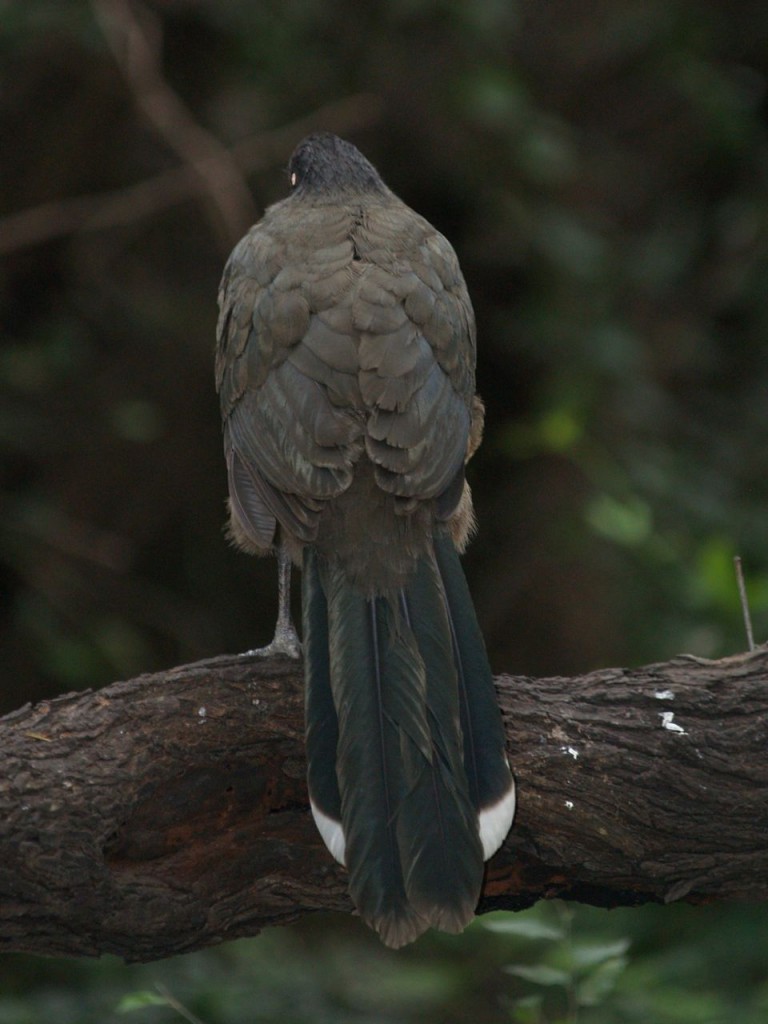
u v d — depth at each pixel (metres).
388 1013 11.86
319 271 7.13
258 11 13.95
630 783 6.21
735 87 15.71
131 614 15.70
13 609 15.30
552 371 15.00
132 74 12.80
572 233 14.32
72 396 15.27
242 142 15.09
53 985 11.46
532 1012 7.65
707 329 16.38
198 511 16.83
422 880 5.55
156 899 5.96
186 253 15.73
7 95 14.73
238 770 6.23
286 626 7.12
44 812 5.78
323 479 6.50
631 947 11.01
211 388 16.05
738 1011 9.83
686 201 16.56
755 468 15.30
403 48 15.08
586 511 13.48
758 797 6.18
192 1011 10.40
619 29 15.50
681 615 13.34
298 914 6.29
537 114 14.26
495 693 6.14
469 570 16.62
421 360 6.85
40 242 14.77
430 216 16.38
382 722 5.93
